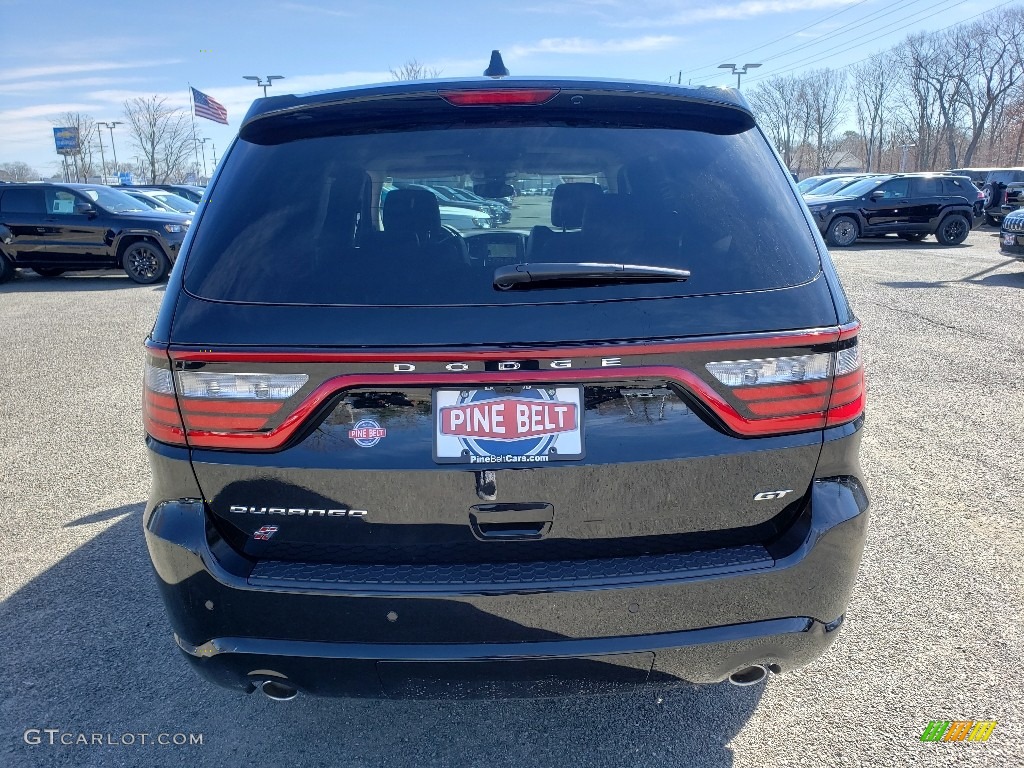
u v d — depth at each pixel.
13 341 8.23
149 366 1.79
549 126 2.00
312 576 1.73
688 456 1.72
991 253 15.67
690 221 1.85
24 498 4.05
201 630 1.79
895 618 2.82
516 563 1.76
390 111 2.02
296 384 1.67
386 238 1.82
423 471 1.69
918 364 6.45
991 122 69.31
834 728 2.28
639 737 2.27
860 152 91.94
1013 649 2.63
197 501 1.78
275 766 2.19
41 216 12.96
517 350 1.64
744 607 1.77
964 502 3.79
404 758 2.21
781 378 1.73
